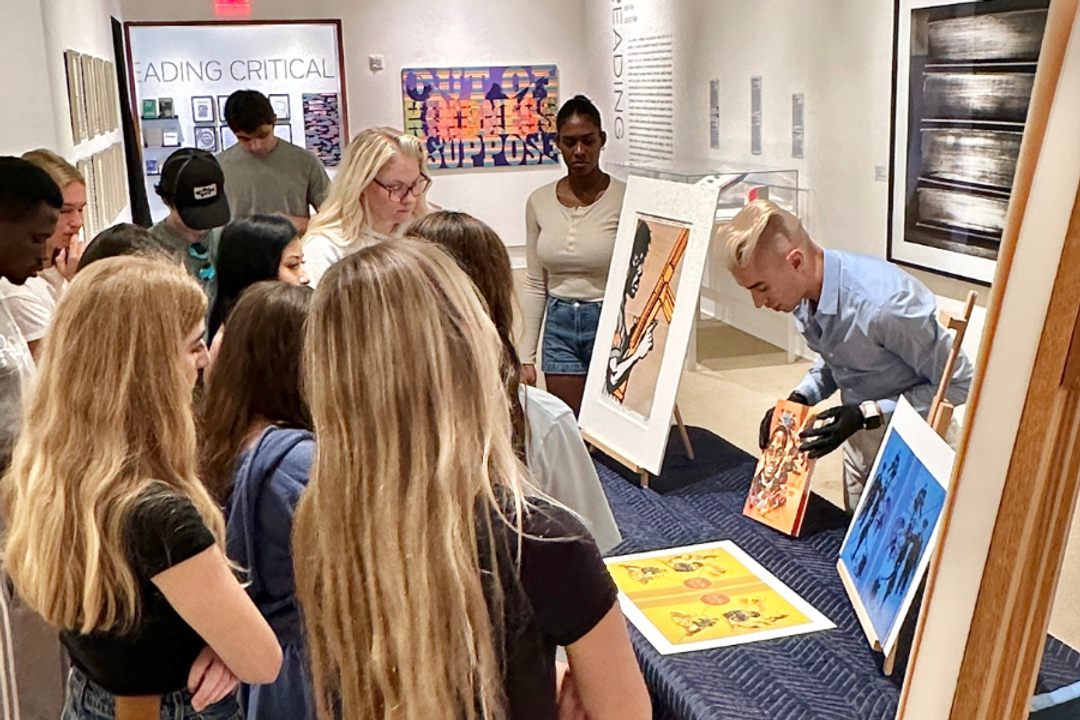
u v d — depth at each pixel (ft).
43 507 4.34
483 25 28.50
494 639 3.34
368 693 3.47
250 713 5.25
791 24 18.47
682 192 8.39
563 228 10.99
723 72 21.21
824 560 6.75
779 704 5.08
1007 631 1.72
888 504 5.90
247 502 5.05
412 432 3.27
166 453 4.45
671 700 5.31
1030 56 12.64
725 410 16.43
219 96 27.04
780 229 7.02
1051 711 4.57
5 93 11.66
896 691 5.17
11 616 6.23
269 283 5.40
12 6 11.52
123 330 4.37
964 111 14.03
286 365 5.19
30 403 4.55
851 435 7.32
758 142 20.15
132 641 4.44
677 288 8.23
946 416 5.80
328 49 27.61
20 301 7.72
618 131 27.35
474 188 29.45
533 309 11.50
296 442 5.09
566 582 3.35
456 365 3.33
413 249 3.49
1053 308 1.61
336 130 28.04
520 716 3.42
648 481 8.28
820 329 7.32
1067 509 1.67
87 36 16.49
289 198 16.57
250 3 26.81
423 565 3.25
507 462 3.46
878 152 16.30
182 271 4.73
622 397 8.68
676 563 6.78
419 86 28.40
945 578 1.82
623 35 26.25
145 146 26.78
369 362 3.28
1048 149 1.63
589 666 3.48
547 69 29.09
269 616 5.15
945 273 14.87
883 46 15.87
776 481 7.37
